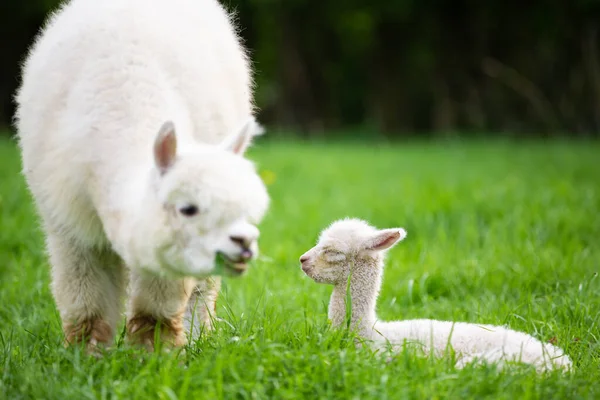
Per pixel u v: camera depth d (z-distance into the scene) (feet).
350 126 188.24
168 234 19.72
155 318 23.61
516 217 48.08
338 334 24.39
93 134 23.16
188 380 20.39
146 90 23.76
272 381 21.09
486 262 38.32
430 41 168.66
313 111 180.86
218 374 20.70
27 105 25.89
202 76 25.63
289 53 173.88
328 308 27.96
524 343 24.86
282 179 75.87
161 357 22.47
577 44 154.61
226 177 19.53
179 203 19.54
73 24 25.93
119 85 23.72
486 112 164.25
